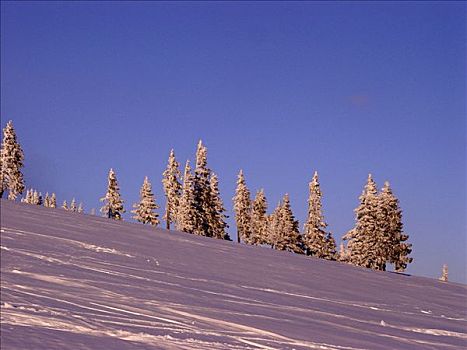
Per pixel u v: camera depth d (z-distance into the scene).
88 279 17.55
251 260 32.16
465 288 39.22
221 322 13.90
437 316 23.47
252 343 12.16
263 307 17.58
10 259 19.19
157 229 42.06
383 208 60.03
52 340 9.90
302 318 16.58
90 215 44.34
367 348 13.68
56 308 12.67
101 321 12.01
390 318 20.17
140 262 24.33
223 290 20.09
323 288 26.33
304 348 12.52
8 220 31.73
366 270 39.66
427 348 15.12
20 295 13.66
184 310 14.76
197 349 10.87
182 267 25.12
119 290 16.36
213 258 30.12
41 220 34.59
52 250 23.08
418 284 35.97
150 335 11.34
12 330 10.20
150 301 15.37
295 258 38.50
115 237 31.89
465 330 20.22
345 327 16.23
